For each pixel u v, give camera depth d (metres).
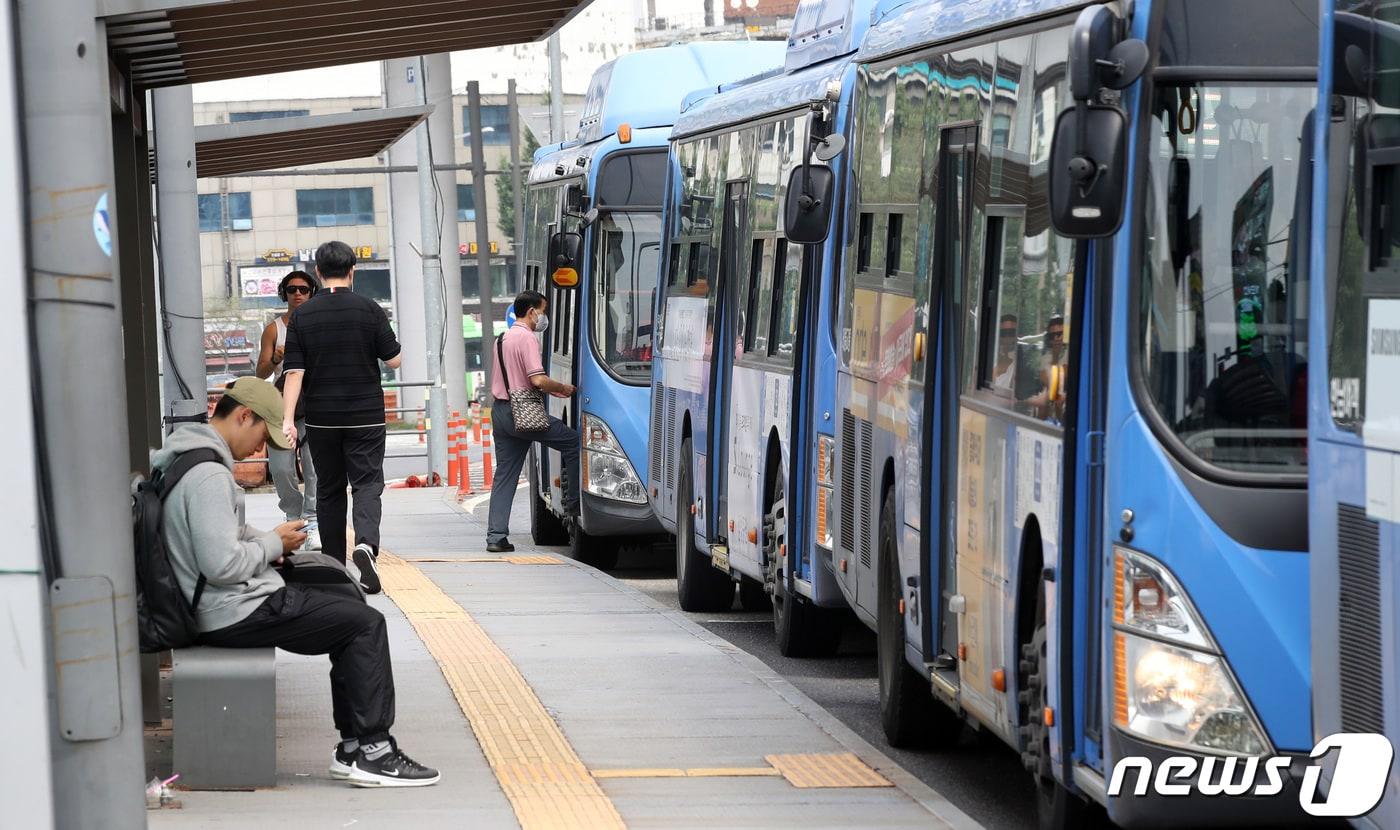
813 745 16.41
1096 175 11.07
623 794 14.45
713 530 26.27
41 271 10.00
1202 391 11.18
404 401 85.94
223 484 14.12
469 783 14.72
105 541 10.20
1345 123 10.37
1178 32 11.45
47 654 10.16
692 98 31.03
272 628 14.23
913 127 17.48
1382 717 9.69
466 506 48.72
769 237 24.00
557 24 18.69
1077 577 11.84
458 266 65.62
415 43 18.86
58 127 9.95
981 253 14.76
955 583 15.31
